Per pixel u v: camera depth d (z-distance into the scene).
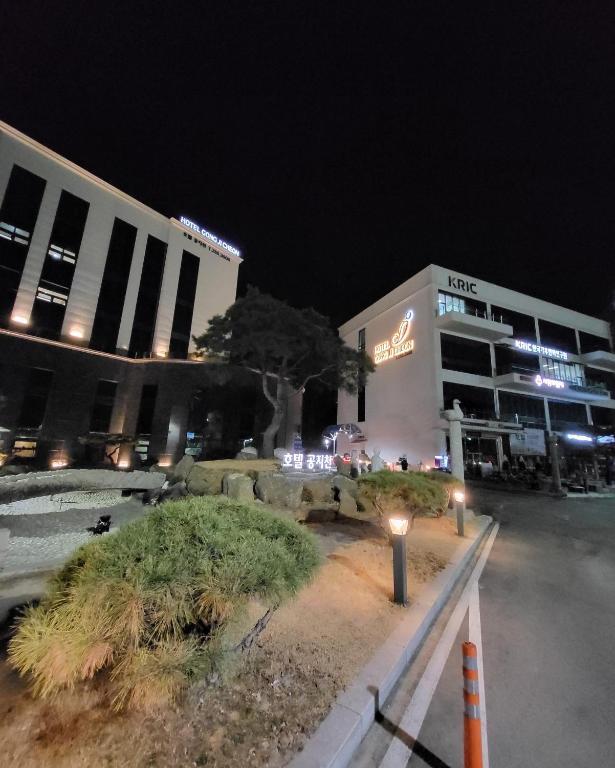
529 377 30.53
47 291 29.44
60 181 31.27
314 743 2.36
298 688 2.94
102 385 29.61
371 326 38.72
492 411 30.27
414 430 30.17
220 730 2.43
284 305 17.52
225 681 2.86
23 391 26.25
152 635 2.39
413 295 32.88
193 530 2.70
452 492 11.05
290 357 18.69
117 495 13.75
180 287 37.38
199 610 2.39
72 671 2.38
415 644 3.98
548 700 3.24
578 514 14.50
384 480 7.47
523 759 2.58
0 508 11.06
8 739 2.23
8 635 3.74
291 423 33.88
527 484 22.67
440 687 3.36
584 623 4.85
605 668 3.77
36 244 29.17
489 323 30.16
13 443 25.38
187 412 29.08
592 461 31.52
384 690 3.10
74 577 2.52
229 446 29.16
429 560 6.79
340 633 3.88
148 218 36.53
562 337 38.00
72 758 2.12
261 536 2.96
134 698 2.36
